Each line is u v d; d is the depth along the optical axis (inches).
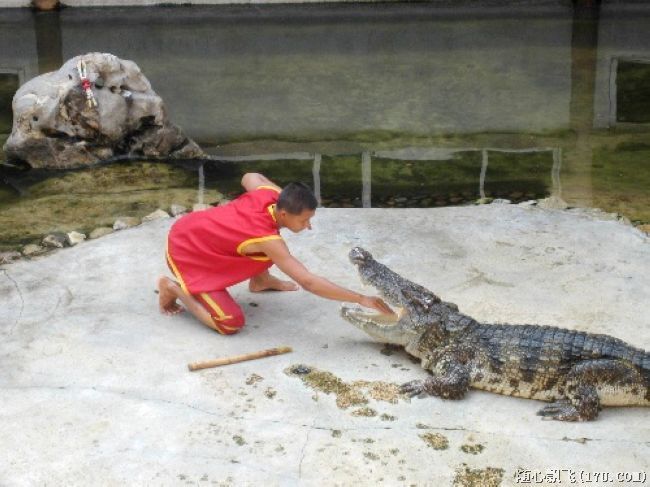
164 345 168.6
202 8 531.8
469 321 160.6
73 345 167.8
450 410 150.3
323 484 130.3
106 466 133.6
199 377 157.5
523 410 151.3
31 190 280.7
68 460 134.8
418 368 163.8
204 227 168.4
